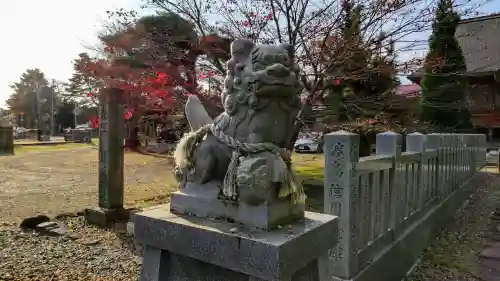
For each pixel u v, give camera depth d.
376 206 3.09
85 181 8.99
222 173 1.89
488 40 19.73
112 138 5.32
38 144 22.80
